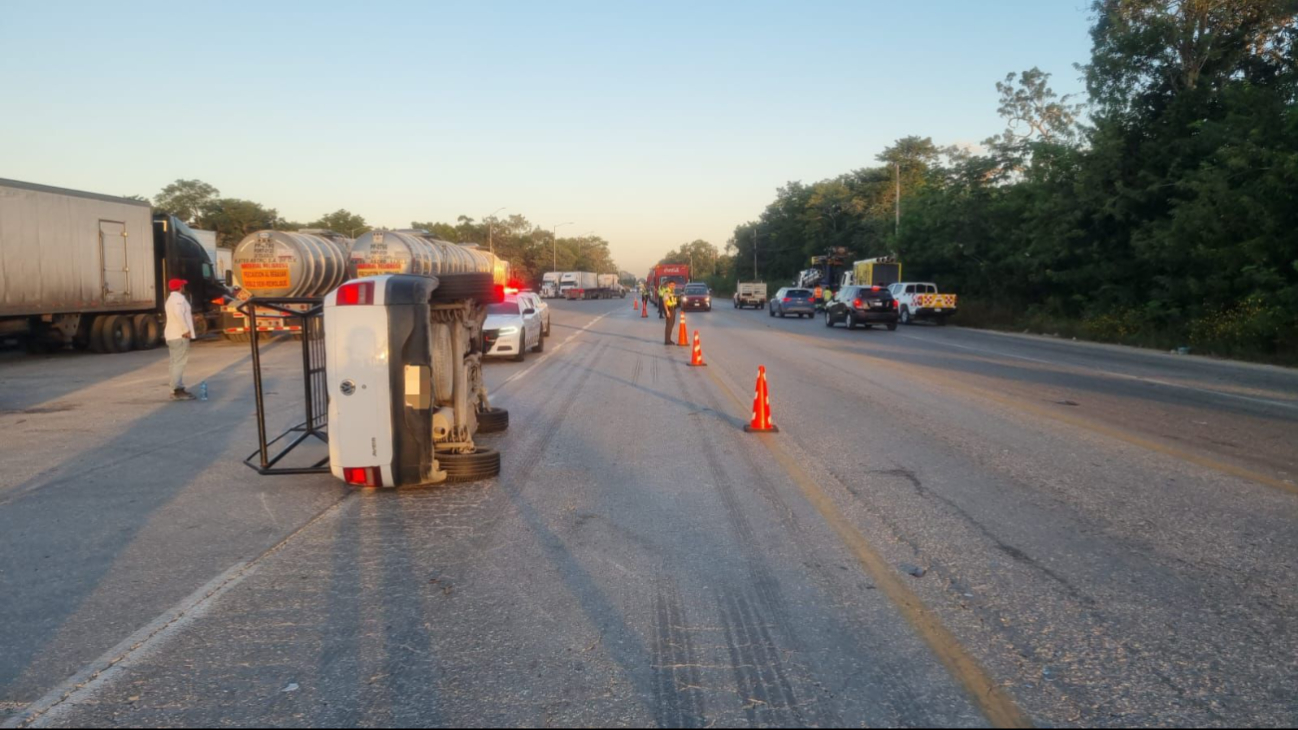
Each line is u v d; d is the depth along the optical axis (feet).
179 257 83.87
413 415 25.76
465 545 20.99
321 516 23.79
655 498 25.36
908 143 297.94
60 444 34.40
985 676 13.82
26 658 14.92
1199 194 84.99
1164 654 14.58
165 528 22.79
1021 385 52.60
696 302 181.88
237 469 29.86
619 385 52.90
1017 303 129.70
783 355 74.43
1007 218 130.72
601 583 18.25
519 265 401.29
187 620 16.49
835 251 205.36
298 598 17.58
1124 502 24.47
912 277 158.92
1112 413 41.19
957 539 21.07
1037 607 16.67
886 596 17.30
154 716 12.84
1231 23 99.86
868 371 60.80
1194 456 30.89
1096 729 12.20
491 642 15.33
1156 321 92.27
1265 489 25.91
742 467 29.48
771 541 21.06
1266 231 77.30
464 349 29.99
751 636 15.44
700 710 12.80
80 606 17.30
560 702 13.11
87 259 71.05
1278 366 66.54
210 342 87.40
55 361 68.74
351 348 25.49
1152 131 102.78
